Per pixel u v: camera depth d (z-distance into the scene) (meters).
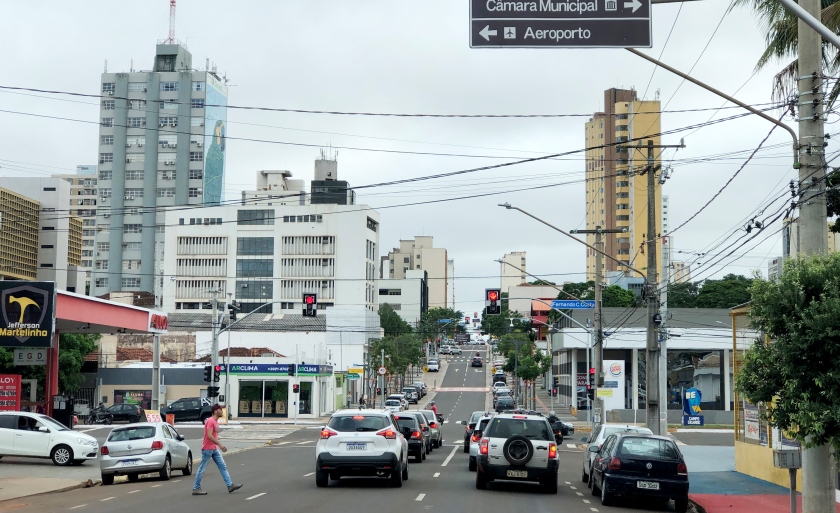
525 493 22.22
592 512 18.64
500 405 74.44
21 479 24.73
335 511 17.33
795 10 11.29
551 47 11.65
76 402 76.12
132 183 140.88
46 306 33.66
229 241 124.19
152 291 139.12
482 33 11.70
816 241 14.80
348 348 95.62
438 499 19.83
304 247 123.00
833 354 12.97
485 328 162.38
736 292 106.00
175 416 69.44
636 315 76.56
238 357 79.81
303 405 79.19
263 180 139.38
